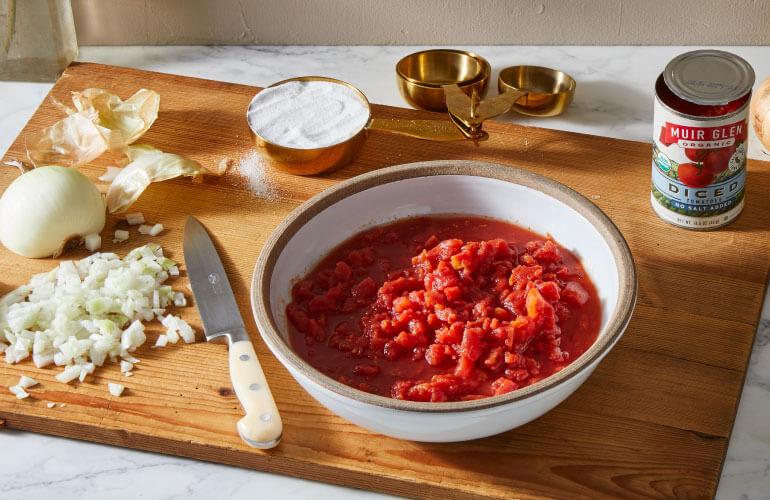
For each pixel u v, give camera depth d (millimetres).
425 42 1461
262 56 1459
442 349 1021
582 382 979
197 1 1444
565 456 997
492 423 946
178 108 1345
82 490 1005
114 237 1204
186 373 1069
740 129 1113
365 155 1273
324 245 1128
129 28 1471
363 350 1036
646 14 1404
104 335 1090
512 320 1047
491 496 976
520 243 1133
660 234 1175
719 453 996
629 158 1260
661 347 1071
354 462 996
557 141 1280
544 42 1444
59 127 1275
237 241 1191
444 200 1155
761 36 1402
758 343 1109
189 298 1136
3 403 1047
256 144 1240
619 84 1384
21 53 1408
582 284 1087
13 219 1160
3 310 1116
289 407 1036
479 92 1318
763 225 1180
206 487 1007
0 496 1001
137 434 1024
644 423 1017
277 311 1052
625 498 972
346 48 1468
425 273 1090
